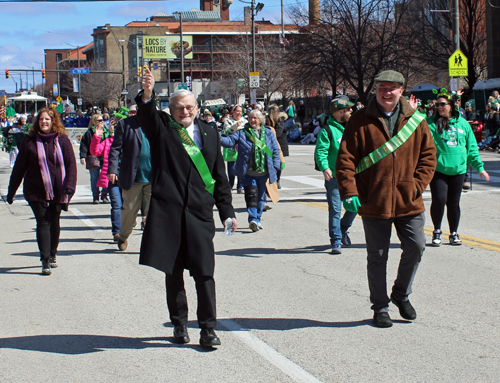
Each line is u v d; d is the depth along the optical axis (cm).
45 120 680
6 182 1772
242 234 928
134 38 9681
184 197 438
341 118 759
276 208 1175
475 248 783
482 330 483
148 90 431
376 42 3700
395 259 735
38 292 621
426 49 3731
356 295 589
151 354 446
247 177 935
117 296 602
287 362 426
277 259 753
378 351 443
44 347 465
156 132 437
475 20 3712
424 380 391
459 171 777
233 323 512
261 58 5972
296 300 576
